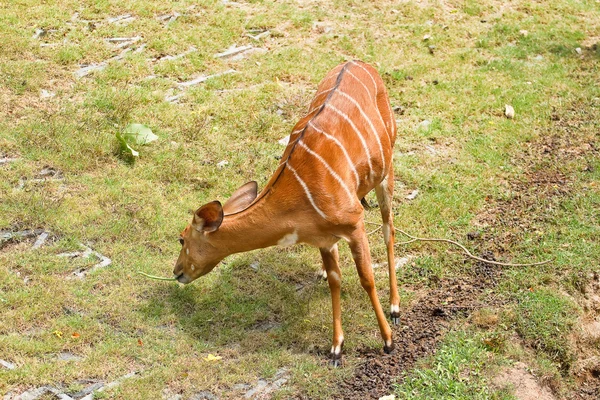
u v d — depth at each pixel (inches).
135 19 377.4
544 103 349.1
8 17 362.6
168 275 235.5
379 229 265.4
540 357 217.6
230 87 337.1
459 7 429.1
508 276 245.0
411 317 229.9
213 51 361.1
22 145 284.0
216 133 305.4
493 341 216.4
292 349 215.2
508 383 204.5
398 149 309.6
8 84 317.7
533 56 391.2
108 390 193.9
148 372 201.2
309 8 409.4
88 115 303.4
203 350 211.0
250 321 222.7
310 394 198.4
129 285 230.1
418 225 268.4
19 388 191.9
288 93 335.0
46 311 217.5
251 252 252.1
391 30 398.3
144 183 273.7
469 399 196.9
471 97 348.5
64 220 250.8
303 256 251.6
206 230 198.4
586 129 331.3
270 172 287.3
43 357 202.5
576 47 402.9
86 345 208.4
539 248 255.9
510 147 317.1
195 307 226.4
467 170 299.7
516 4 442.9
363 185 212.1
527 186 292.7
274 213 197.0
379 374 206.5
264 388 200.1
